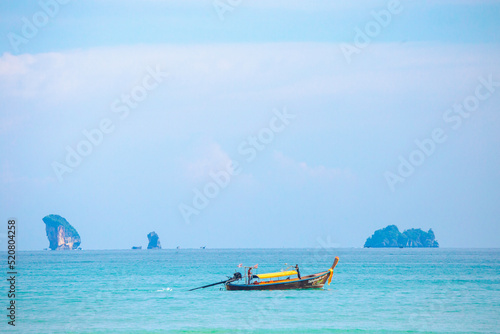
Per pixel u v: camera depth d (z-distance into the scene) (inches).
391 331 2444.6
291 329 2492.6
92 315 2866.6
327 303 3196.4
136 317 2800.2
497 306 3088.1
